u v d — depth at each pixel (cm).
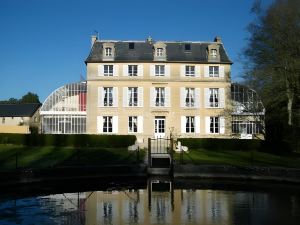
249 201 2242
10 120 6775
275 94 4331
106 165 3216
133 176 3291
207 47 5628
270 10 4309
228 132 5400
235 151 4594
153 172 3412
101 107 5372
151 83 5416
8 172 2628
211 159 3747
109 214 1909
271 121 4938
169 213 1934
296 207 2059
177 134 5381
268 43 4353
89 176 3073
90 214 1906
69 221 1767
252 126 5397
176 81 5434
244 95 5450
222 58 5547
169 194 2492
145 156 3944
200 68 5481
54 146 4759
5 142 4919
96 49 5528
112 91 5406
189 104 5450
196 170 3234
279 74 4234
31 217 1827
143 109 5388
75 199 2302
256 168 3034
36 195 2434
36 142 4819
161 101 5438
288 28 4128
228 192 2564
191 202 2217
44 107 5469
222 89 5472
